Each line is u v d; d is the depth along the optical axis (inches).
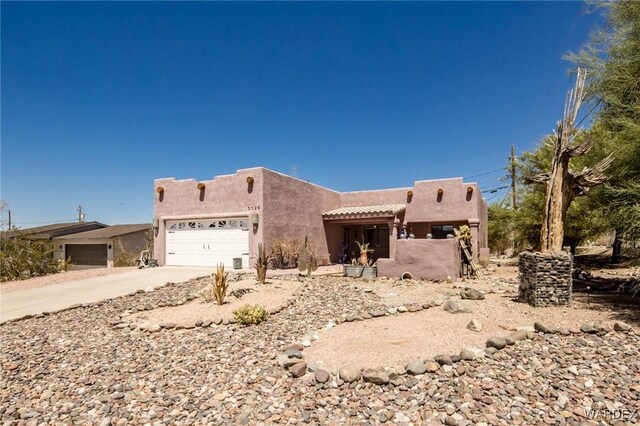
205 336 315.9
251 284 521.3
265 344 287.6
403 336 278.8
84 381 239.8
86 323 378.9
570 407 174.6
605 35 452.4
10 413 203.0
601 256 936.3
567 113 393.7
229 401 202.2
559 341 250.5
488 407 177.0
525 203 900.0
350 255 1008.9
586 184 388.5
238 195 741.9
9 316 421.1
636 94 423.2
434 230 912.3
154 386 227.5
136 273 704.4
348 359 240.4
